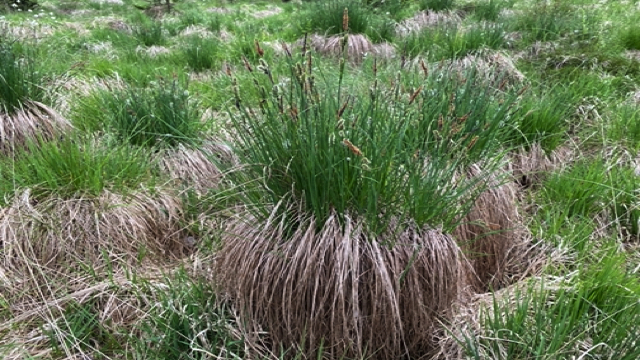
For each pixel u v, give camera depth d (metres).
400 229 2.04
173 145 3.50
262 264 2.05
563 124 3.80
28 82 3.65
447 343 2.13
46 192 2.83
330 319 2.01
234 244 2.20
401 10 7.64
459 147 2.53
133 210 2.88
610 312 2.01
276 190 2.07
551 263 2.56
